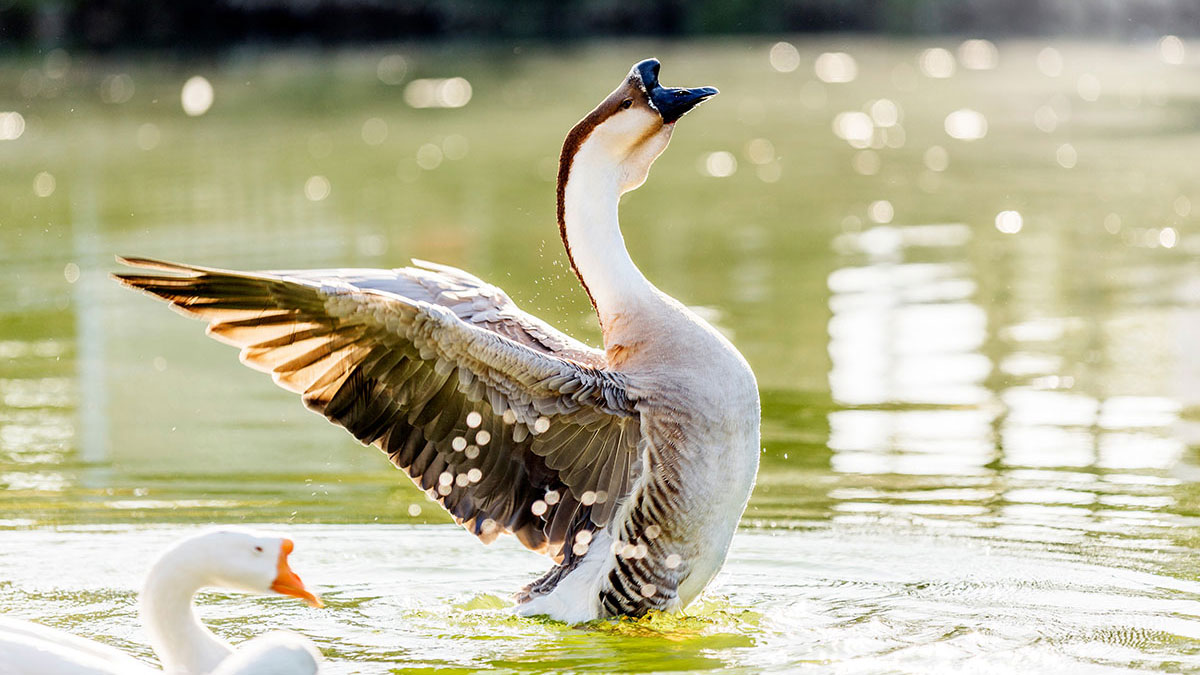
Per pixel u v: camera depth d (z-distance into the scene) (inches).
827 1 2571.4
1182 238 842.2
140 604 290.5
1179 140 1263.5
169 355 619.5
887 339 620.4
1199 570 364.8
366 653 321.7
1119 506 414.0
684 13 2504.9
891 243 841.5
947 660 308.5
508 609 353.7
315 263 750.5
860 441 482.0
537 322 366.3
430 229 869.8
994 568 370.0
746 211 958.4
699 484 335.9
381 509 425.7
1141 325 637.9
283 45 2273.6
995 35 2600.9
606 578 343.0
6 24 2146.9
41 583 363.9
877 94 1697.8
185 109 1533.0
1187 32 2605.8
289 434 502.6
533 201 979.9
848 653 315.6
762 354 595.8
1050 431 488.4
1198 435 480.1
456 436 342.0
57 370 593.0
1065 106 1551.4
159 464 462.6
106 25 2183.8
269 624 342.0
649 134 355.9
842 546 388.5
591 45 2271.2
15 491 435.8
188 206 962.1
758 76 1886.1
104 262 789.9
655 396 336.5
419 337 319.0
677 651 320.5
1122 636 321.7
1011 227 887.7
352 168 1143.0
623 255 357.4
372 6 2327.8
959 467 451.5
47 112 1509.6
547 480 350.3
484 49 2194.9
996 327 639.1
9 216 930.7
